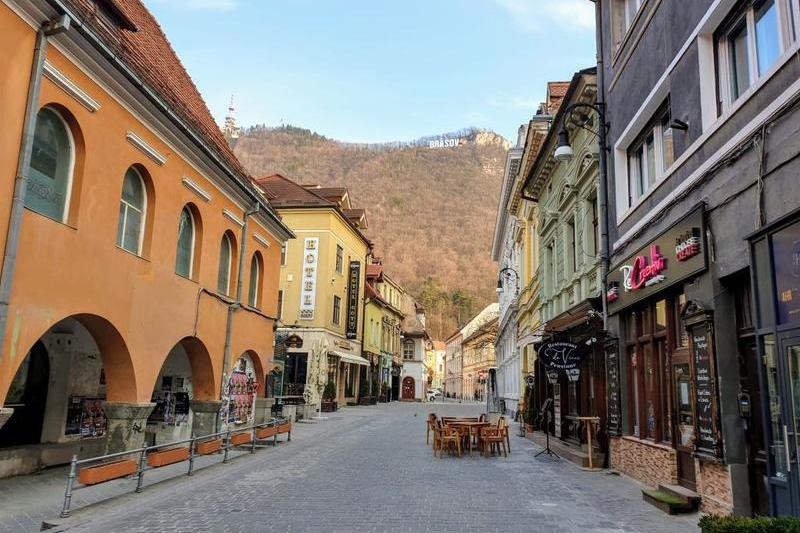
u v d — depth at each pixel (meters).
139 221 11.52
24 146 7.97
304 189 38.66
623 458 12.05
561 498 9.43
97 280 9.79
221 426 15.17
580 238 16.56
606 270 13.45
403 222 136.62
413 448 16.42
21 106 7.99
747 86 8.15
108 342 10.68
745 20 8.18
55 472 11.43
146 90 10.59
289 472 11.93
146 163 11.35
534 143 21.91
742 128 7.60
